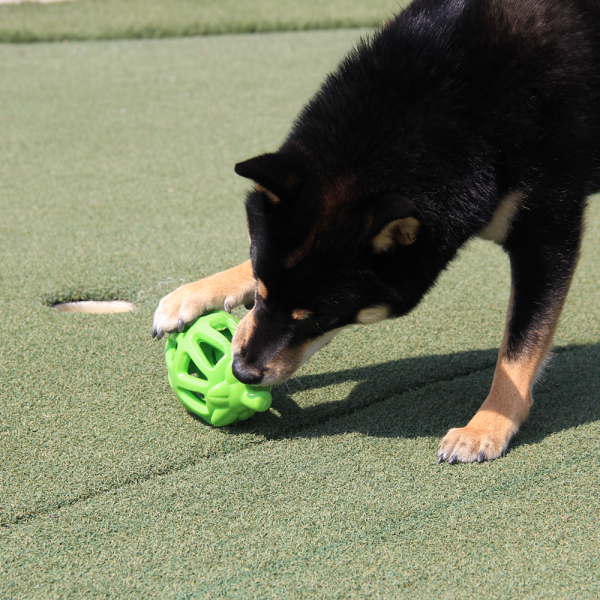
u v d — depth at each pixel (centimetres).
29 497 204
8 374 219
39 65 424
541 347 213
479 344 228
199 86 385
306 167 204
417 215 199
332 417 216
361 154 204
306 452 210
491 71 208
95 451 209
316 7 550
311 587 195
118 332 228
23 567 197
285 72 410
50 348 224
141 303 234
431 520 201
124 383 219
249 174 199
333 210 203
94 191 265
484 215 207
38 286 236
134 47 470
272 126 324
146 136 312
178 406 216
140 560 198
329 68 415
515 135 207
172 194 265
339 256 203
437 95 206
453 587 195
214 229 253
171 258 244
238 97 366
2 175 271
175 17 521
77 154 291
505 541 199
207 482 206
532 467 208
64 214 257
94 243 248
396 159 204
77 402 216
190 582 196
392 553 198
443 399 219
